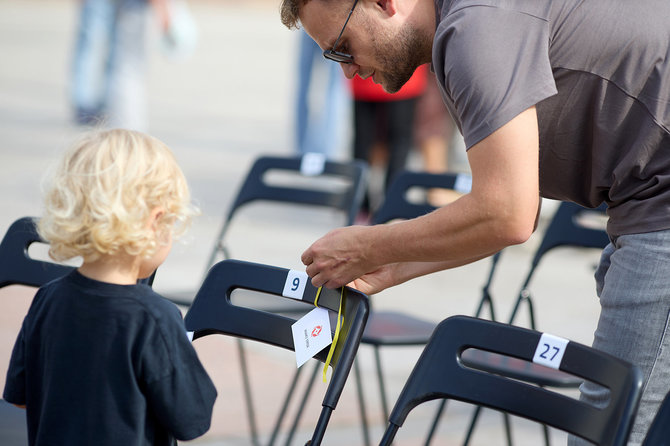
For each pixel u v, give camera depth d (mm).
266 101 18875
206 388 2545
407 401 2625
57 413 2475
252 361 5871
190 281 7156
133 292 2510
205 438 4699
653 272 2701
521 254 8922
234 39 32500
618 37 2586
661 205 2697
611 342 2779
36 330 2568
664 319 2701
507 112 2475
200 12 44875
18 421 3178
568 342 2436
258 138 14406
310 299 2922
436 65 2625
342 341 2740
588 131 2740
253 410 4910
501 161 2494
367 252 2760
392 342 4094
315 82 9719
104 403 2445
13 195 9508
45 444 2469
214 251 5109
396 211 4871
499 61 2482
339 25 2814
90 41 11969
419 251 2689
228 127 15273
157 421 2535
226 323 3037
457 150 10977
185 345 2527
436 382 2609
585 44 2592
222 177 11344
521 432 5043
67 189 2475
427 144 9102
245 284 3039
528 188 2514
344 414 5125
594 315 6961
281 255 8125
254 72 23781
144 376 2459
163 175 2553
